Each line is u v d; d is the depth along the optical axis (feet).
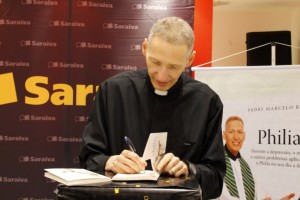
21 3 9.06
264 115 8.05
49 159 9.04
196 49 9.52
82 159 4.85
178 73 4.40
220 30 15.11
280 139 7.95
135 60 9.18
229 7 15.06
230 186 8.14
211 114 5.07
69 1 9.12
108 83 5.16
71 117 9.10
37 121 9.04
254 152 8.09
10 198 8.96
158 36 4.26
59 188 3.36
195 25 9.51
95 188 3.32
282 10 15.24
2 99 9.00
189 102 5.03
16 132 9.00
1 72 9.01
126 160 4.03
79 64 9.12
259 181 8.04
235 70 8.26
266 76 8.09
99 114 5.00
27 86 9.04
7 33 9.03
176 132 4.94
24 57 9.05
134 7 9.19
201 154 4.99
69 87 9.11
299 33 14.43
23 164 9.00
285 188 7.91
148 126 4.98
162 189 3.29
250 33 12.69
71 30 9.12
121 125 5.02
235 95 8.22
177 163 4.21
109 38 9.18
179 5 9.24
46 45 9.09
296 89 7.91
